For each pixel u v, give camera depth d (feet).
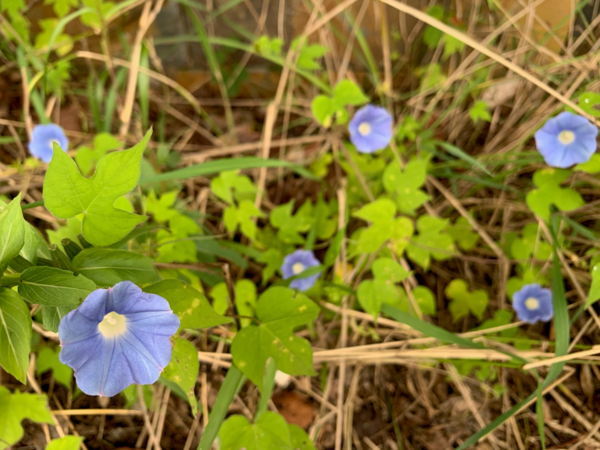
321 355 1.07
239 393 1.09
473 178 1.19
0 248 0.52
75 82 1.53
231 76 1.57
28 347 0.52
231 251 1.11
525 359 0.95
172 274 0.93
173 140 1.47
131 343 0.55
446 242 1.10
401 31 1.45
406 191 1.10
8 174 1.21
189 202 1.35
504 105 1.33
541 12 1.22
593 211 1.12
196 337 1.10
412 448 1.06
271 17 1.46
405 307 1.12
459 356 1.02
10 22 1.34
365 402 1.11
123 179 0.56
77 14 1.15
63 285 0.55
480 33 1.35
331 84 1.52
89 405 1.07
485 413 1.09
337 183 1.32
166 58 1.54
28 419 1.05
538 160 1.08
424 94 1.40
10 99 1.45
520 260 1.15
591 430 1.01
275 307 0.78
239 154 1.45
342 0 1.39
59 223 1.11
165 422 1.05
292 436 0.86
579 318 1.13
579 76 1.08
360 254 1.17
